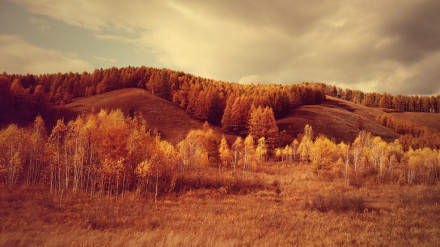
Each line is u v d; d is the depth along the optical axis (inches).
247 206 989.2
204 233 593.9
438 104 6683.1
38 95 2957.7
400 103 6973.4
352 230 650.8
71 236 513.7
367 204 991.6
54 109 2994.6
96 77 4825.3
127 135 1274.6
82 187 1157.7
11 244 455.5
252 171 1929.1
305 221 753.0
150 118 3090.6
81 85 4598.9
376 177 1748.3
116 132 1238.3
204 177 1480.1
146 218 750.5
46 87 4633.4
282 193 1254.9
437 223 705.0
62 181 1141.1
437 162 1947.6
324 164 1873.8
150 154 1288.1
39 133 1648.6
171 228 650.8
